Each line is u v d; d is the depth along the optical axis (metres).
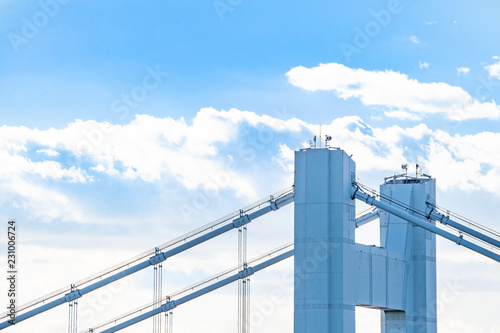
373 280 124.38
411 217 121.00
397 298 130.62
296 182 118.31
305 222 116.94
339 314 115.44
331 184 117.44
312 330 115.19
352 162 121.19
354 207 120.44
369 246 124.25
